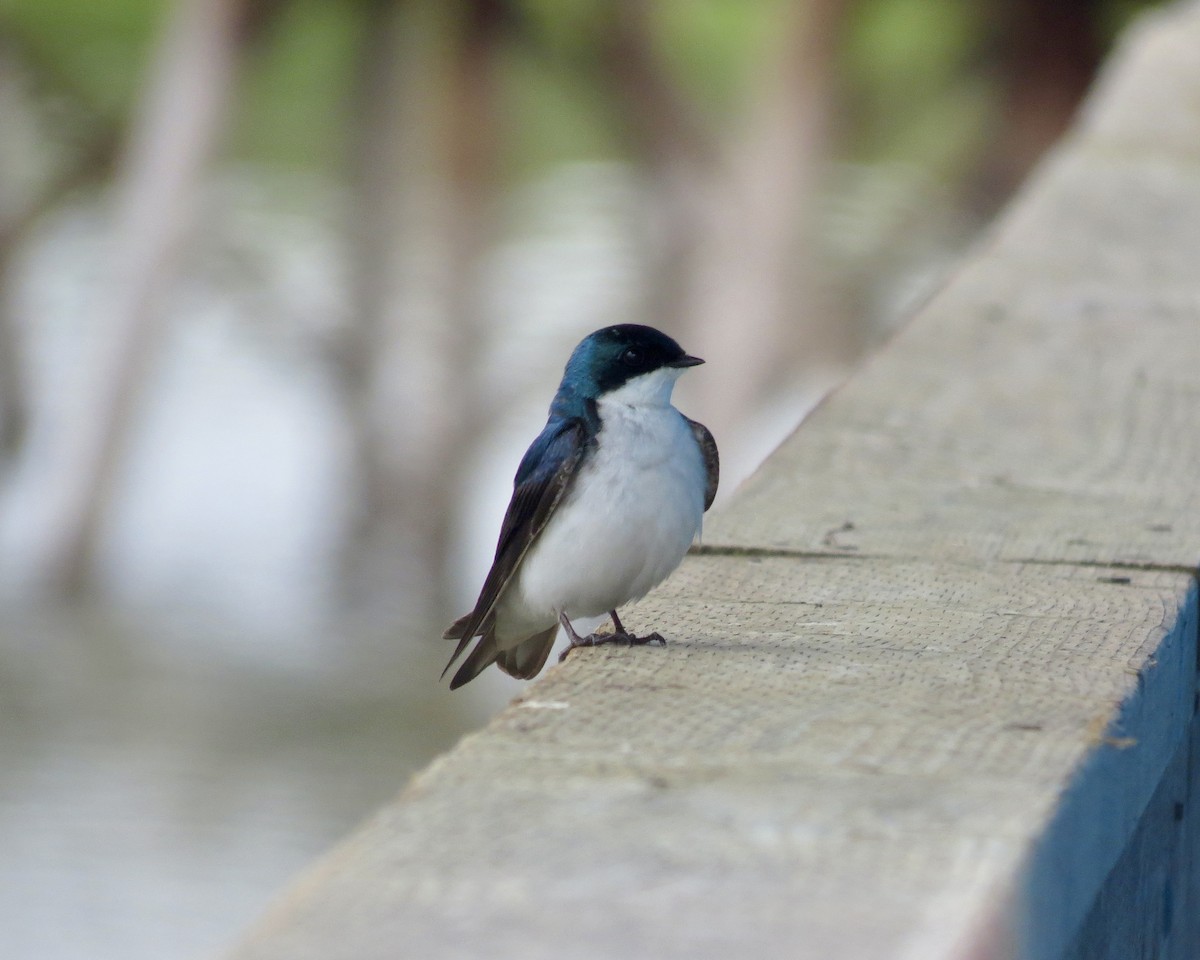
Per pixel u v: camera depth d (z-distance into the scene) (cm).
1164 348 770
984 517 568
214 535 2255
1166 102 1287
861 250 2455
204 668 1861
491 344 2531
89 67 2911
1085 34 2284
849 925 250
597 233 2686
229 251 2562
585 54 2448
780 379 2269
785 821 291
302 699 1752
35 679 1788
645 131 2403
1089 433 664
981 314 825
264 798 1466
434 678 1859
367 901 260
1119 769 345
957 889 262
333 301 2567
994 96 2377
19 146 2900
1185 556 524
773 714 364
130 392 2412
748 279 2256
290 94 2970
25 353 2730
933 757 329
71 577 2216
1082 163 1135
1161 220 997
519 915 255
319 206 2795
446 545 2383
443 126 2486
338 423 2503
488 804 301
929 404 697
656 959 240
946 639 439
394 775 1566
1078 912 309
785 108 2217
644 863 274
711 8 2859
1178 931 457
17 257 2834
